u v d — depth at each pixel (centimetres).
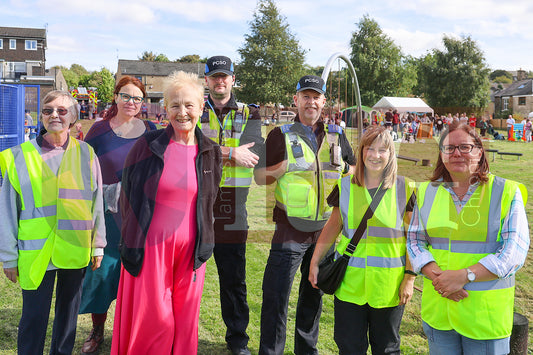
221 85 257
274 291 240
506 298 183
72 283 237
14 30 4316
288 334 306
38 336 227
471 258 184
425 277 201
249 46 2964
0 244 220
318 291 258
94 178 238
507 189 183
